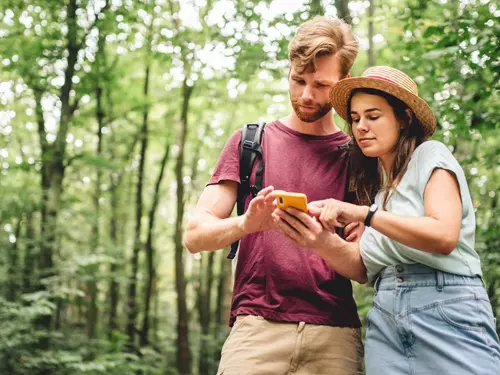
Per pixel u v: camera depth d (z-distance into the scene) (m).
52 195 10.94
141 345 15.70
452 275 2.10
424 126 2.27
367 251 2.29
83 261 10.27
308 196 2.54
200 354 17.94
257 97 12.79
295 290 2.44
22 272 10.76
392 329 2.18
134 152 17.14
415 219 2.01
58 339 11.27
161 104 15.54
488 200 7.42
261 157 2.60
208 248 2.46
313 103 2.49
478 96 4.98
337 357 2.42
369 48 8.33
